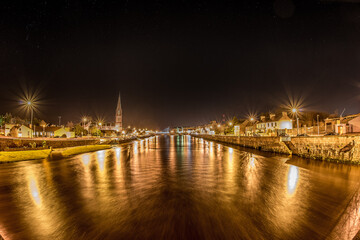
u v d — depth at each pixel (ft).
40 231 29.04
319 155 89.56
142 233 27.96
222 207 37.01
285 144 115.44
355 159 74.33
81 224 30.89
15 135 208.64
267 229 29.09
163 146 192.75
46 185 52.03
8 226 30.60
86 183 53.83
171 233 27.91
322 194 44.37
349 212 34.91
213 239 26.37
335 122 147.13
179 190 47.24
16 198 42.47
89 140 190.49
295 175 62.44
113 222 31.35
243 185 51.47
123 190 47.44
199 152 134.10
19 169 73.72
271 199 41.24
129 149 160.56
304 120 247.09
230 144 217.36
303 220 31.99
